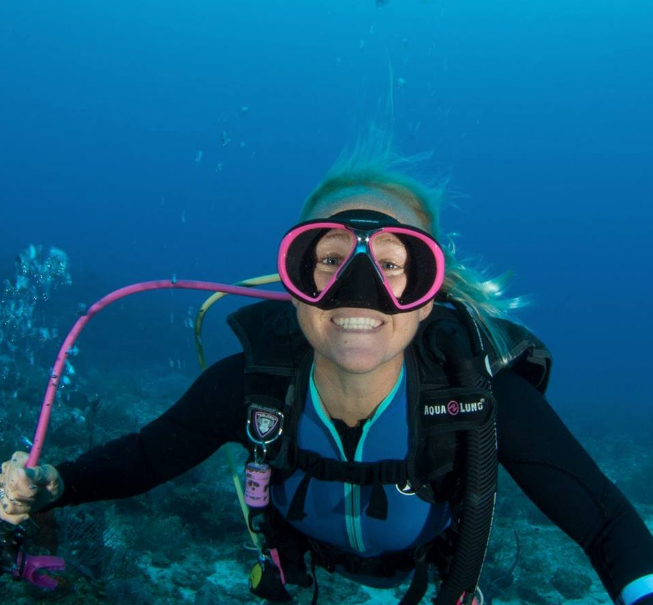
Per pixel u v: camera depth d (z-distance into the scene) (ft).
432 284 4.49
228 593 17.98
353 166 5.61
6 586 9.82
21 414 27.61
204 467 25.17
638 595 4.27
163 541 19.45
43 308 60.70
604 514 4.83
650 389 121.70
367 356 4.44
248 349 5.77
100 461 5.79
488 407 4.91
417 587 5.46
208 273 327.88
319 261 4.67
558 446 5.16
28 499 5.17
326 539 5.78
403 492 5.30
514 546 25.81
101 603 9.93
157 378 55.36
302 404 5.45
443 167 6.25
